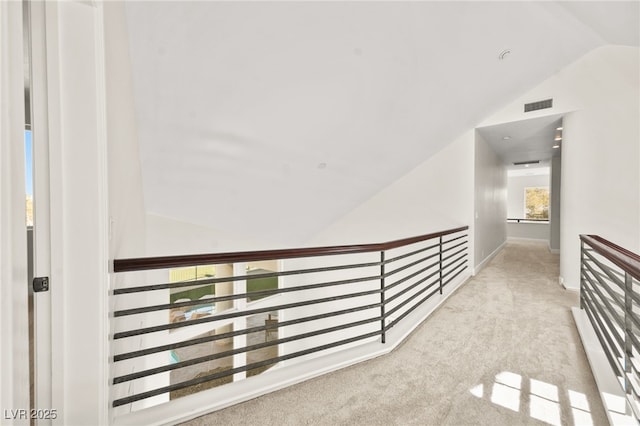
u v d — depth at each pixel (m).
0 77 0.56
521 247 6.91
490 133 4.42
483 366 1.68
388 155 3.58
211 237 3.77
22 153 0.66
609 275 1.53
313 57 1.88
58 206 0.90
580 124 3.33
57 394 0.93
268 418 1.25
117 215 1.44
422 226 4.41
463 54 2.31
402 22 1.86
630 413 1.25
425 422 1.25
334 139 2.79
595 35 2.62
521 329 2.21
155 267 1.28
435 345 1.95
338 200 4.25
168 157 2.33
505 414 1.30
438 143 3.90
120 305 1.92
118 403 1.18
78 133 0.90
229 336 1.40
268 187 3.20
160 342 3.70
